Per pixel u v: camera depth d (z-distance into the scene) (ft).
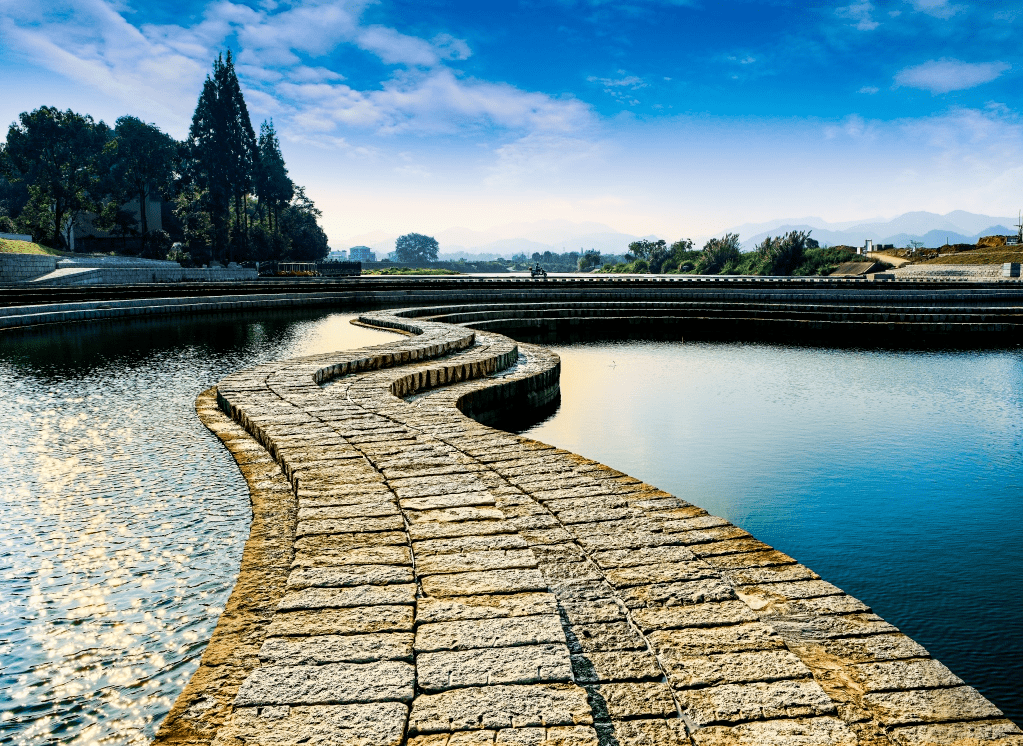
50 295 106.73
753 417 47.93
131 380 47.42
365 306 127.24
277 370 44.24
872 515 28.71
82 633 14.74
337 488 20.12
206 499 22.85
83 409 37.58
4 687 12.88
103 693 12.71
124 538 19.75
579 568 14.55
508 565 14.32
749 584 14.07
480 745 8.71
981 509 29.48
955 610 20.40
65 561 18.25
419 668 10.44
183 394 42.06
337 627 11.72
